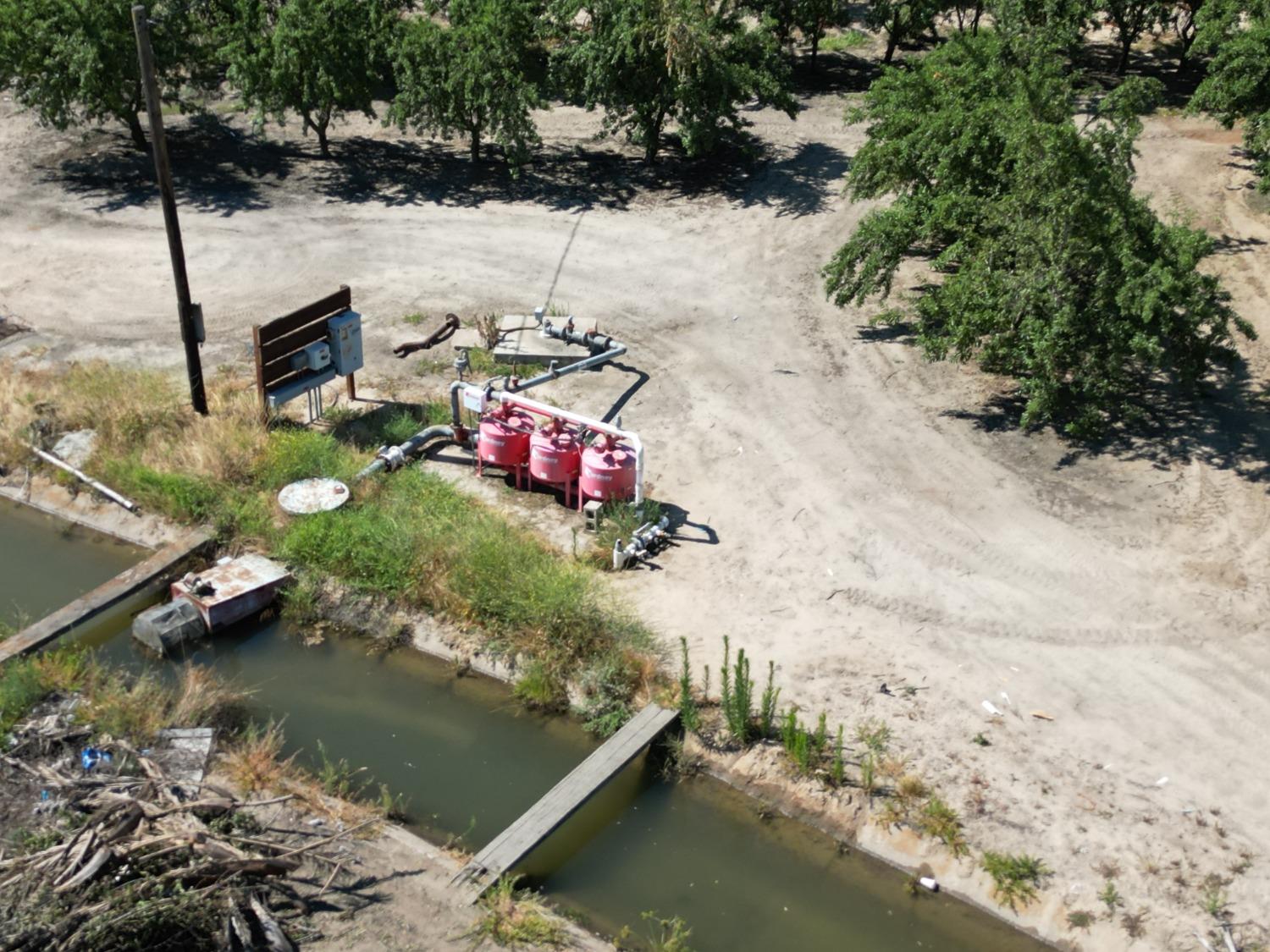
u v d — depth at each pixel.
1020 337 15.67
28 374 16.53
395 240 21.19
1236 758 10.77
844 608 12.66
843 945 9.33
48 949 8.05
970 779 10.52
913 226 17.00
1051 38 18.48
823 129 26.25
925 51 31.55
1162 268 14.69
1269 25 21.47
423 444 15.23
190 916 8.41
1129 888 9.54
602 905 9.62
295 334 15.02
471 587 12.55
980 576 13.13
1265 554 13.40
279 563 13.28
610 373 17.08
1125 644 12.16
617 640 11.93
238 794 10.24
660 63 22.94
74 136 24.94
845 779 10.51
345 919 9.06
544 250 20.84
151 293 19.25
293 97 23.48
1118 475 14.86
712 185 23.47
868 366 17.31
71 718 10.81
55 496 14.73
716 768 10.80
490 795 10.70
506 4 22.80
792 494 14.47
